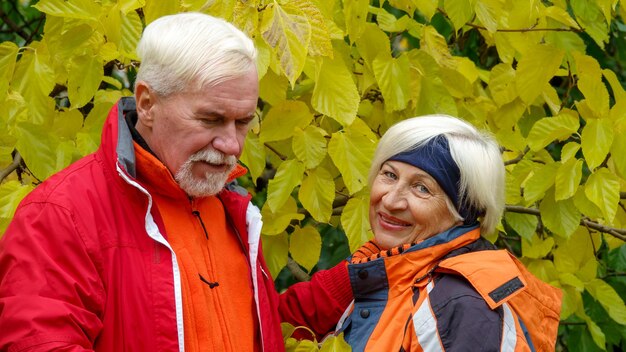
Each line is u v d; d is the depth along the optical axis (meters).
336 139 2.98
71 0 2.70
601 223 3.63
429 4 3.10
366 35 3.12
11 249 2.15
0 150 2.70
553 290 2.69
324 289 2.85
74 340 2.08
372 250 2.83
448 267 2.52
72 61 2.77
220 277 2.42
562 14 3.31
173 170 2.28
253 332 2.50
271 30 2.55
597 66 3.12
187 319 2.27
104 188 2.25
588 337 4.08
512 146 3.35
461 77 3.30
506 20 3.32
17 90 2.80
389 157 2.68
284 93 2.95
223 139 2.24
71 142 2.82
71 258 2.14
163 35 2.21
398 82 3.07
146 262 2.24
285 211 3.16
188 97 2.19
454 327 2.45
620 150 3.01
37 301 2.07
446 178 2.60
